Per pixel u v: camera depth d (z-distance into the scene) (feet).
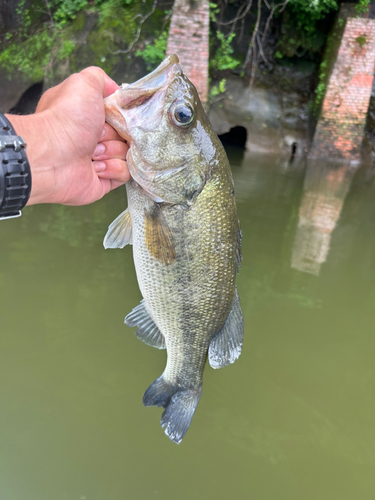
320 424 1.80
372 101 6.31
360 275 2.84
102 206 3.53
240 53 6.42
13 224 2.95
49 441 1.65
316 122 6.49
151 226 1.15
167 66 1.08
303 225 3.52
